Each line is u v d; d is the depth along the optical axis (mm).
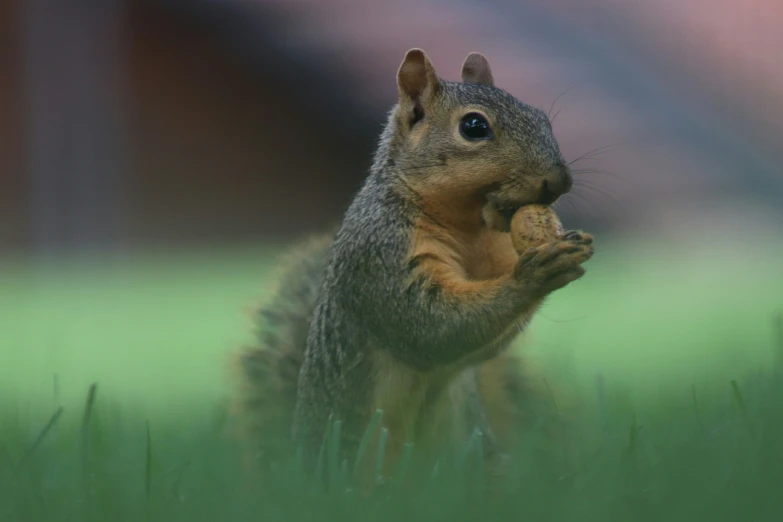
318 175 29016
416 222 7805
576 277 7250
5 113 28219
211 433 7945
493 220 7715
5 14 28078
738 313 16844
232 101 28766
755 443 6445
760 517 5043
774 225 25078
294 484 6098
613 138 25734
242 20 28484
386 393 7957
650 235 24891
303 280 9664
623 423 7938
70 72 26453
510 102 7723
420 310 7633
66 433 8180
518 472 6457
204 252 27141
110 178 26812
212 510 5621
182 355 14273
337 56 28516
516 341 9039
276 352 9188
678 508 5207
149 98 28344
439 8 27953
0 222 28000
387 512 5531
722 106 26250
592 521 5145
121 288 21469
